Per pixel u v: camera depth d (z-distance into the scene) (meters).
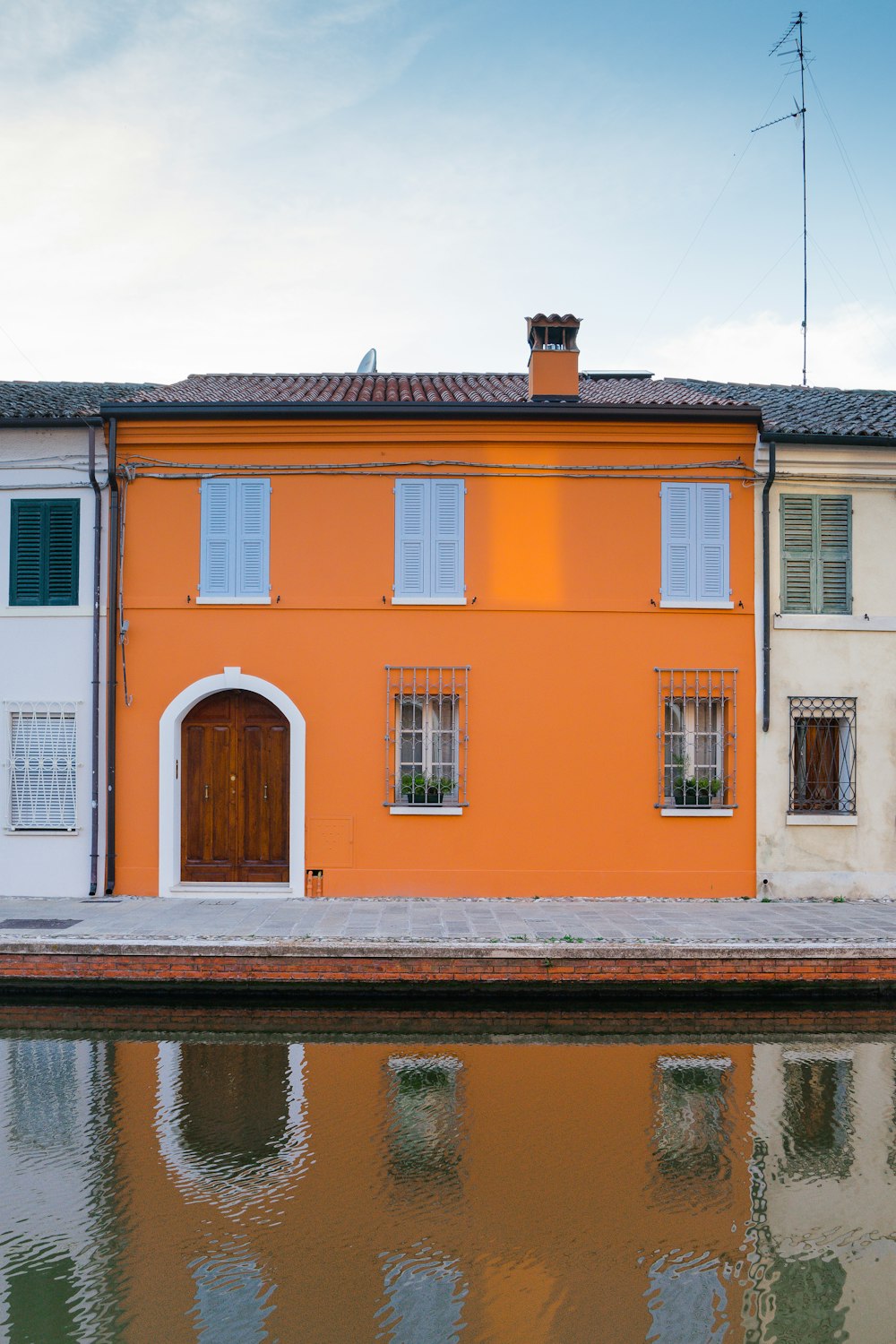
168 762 12.60
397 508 12.79
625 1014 9.80
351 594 12.76
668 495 12.88
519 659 12.77
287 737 12.92
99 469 12.78
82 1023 9.70
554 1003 9.82
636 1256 5.53
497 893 12.54
